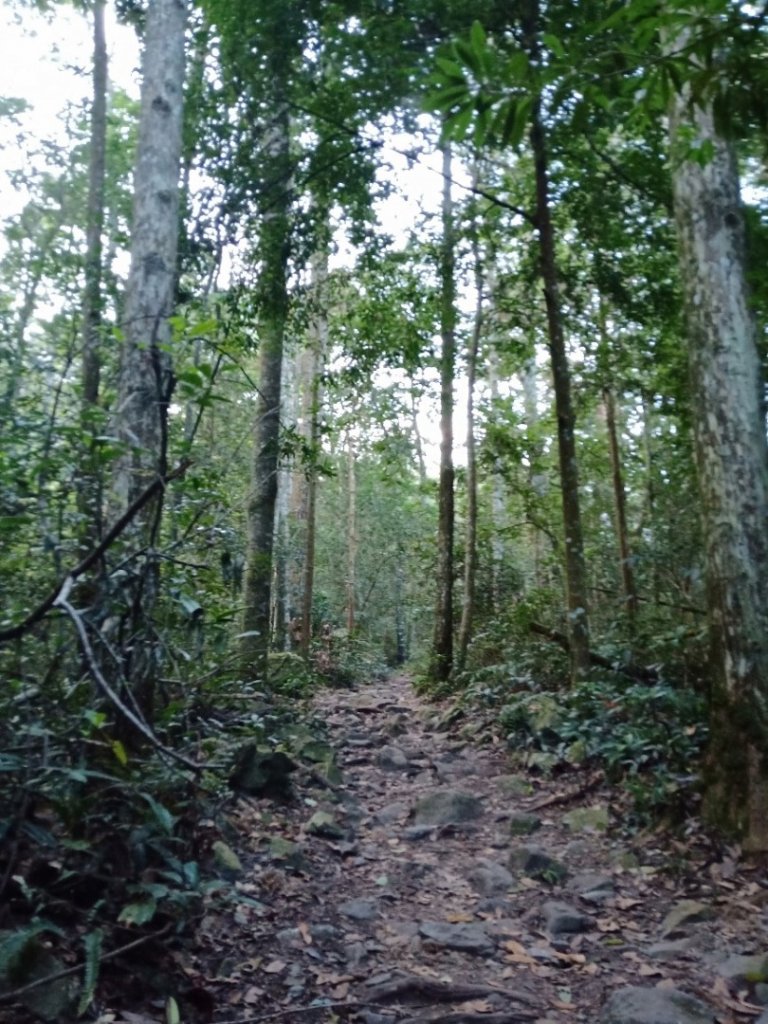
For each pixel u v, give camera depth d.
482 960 4.50
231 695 6.11
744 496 6.01
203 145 10.02
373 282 12.43
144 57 6.32
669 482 11.45
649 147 9.95
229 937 4.41
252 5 9.23
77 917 3.68
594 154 10.52
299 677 12.19
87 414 4.14
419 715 11.88
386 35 9.10
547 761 7.97
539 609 13.23
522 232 11.62
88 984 2.93
